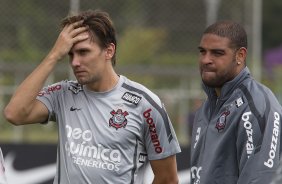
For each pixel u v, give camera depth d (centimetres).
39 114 1534
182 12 3250
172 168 1563
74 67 1493
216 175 1436
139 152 1526
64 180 1510
